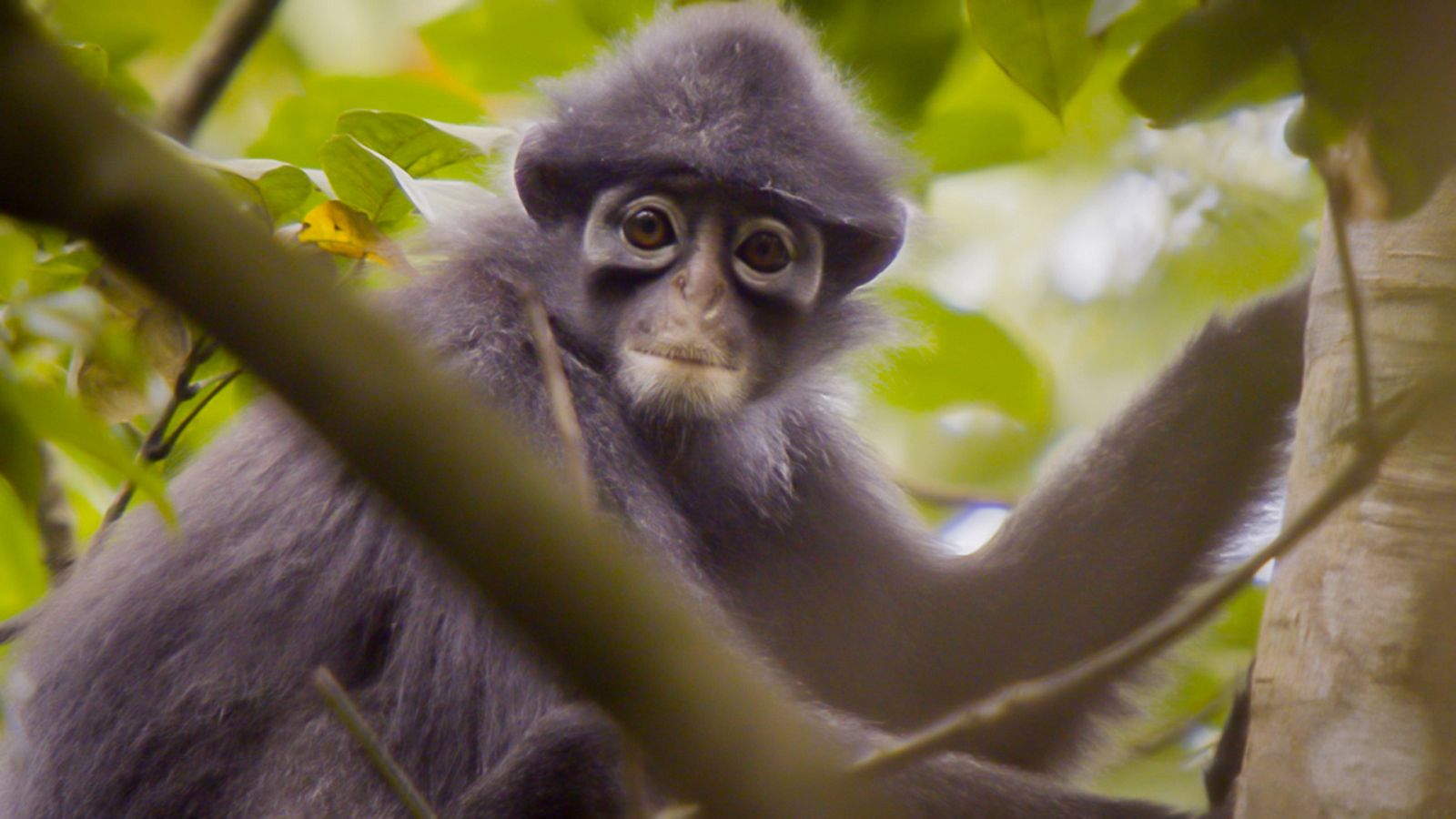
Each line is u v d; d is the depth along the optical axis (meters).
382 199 9.87
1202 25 5.91
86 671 10.22
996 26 7.64
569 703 8.98
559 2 13.11
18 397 5.66
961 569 11.66
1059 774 11.18
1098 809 9.14
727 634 9.21
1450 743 6.15
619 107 10.87
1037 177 16.14
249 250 3.71
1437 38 5.55
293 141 12.38
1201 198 15.31
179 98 11.55
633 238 10.77
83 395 8.95
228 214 3.69
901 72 11.60
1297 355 10.86
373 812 9.59
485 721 9.34
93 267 8.76
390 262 9.48
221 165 9.33
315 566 10.03
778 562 11.73
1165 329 15.86
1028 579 11.36
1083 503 11.34
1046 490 11.62
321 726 9.80
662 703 4.59
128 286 8.88
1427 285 6.52
